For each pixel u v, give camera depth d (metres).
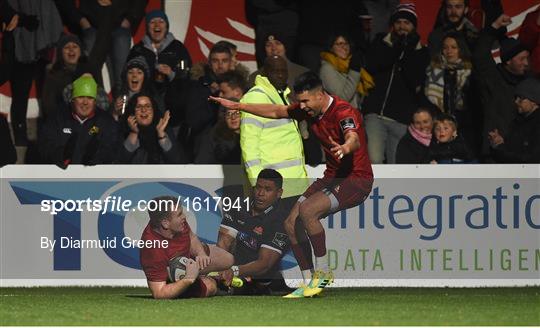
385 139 38.34
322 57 38.09
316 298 30.11
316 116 29.78
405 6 38.41
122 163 35.69
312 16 40.12
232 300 29.41
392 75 38.34
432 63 38.88
